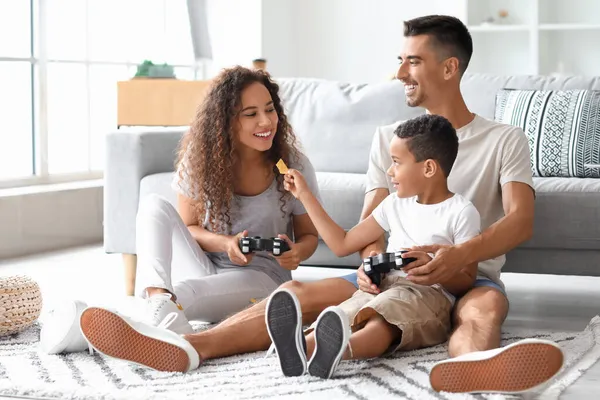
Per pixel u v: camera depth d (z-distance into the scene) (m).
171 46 6.01
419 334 2.19
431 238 2.34
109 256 4.35
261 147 2.61
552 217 2.90
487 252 2.30
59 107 5.19
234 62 6.04
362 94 3.69
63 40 5.21
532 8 5.72
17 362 2.19
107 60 5.52
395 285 2.29
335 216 3.14
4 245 4.30
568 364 2.15
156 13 5.88
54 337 2.25
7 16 4.82
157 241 2.48
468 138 2.57
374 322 2.15
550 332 2.56
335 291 2.38
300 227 2.75
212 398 1.85
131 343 2.04
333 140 3.66
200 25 6.05
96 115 5.45
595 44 5.75
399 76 2.62
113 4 5.55
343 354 2.04
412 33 2.59
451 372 1.84
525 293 3.45
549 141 3.30
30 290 2.53
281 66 6.27
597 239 2.86
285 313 1.99
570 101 3.35
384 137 2.67
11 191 4.51
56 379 2.03
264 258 2.72
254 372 2.06
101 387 1.96
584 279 3.83
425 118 2.36
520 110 3.40
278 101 2.73
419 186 2.35
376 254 2.44
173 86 4.55
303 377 2.01
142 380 2.01
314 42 6.42
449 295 2.34
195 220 2.78
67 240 4.71
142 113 4.60
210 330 2.21
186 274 2.67
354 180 3.19
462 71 2.60
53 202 4.61
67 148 5.26
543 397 1.88
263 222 2.71
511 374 1.78
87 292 3.34
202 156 2.67
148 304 2.33
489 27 5.80
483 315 2.15
